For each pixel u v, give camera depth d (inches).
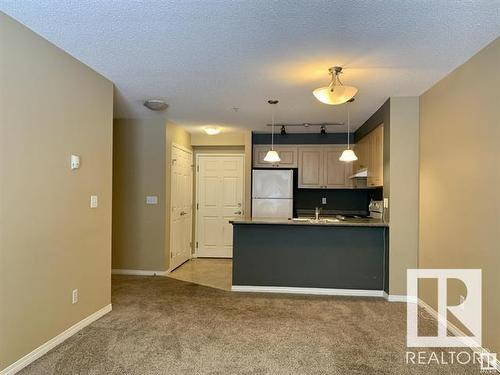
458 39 96.3
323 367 95.5
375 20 86.9
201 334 117.3
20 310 90.9
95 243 125.6
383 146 165.3
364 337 115.8
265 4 80.2
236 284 171.8
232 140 252.1
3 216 85.3
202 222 264.1
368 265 165.8
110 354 101.5
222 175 262.5
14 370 89.1
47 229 100.5
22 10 83.4
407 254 153.9
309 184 242.5
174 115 193.0
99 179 127.4
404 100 152.6
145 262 202.8
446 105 125.2
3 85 85.2
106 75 129.0
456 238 117.2
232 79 132.4
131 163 203.0
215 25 90.5
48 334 102.0
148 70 123.5
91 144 122.3
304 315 137.0
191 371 92.6
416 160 152.0
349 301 155.8
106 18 87.1
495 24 87.9
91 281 123.9
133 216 203.0
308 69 121.0
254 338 114.4
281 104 167.6
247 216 237.8
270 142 247.3
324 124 214.4
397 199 153.7
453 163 119.5
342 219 195.0
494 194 95.7
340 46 102.2
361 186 224.5
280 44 101.6
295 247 169.5
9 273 87.2
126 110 182.4
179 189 229.8
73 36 97.4
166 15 85.6
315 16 85.4
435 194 134.4
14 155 88.5
